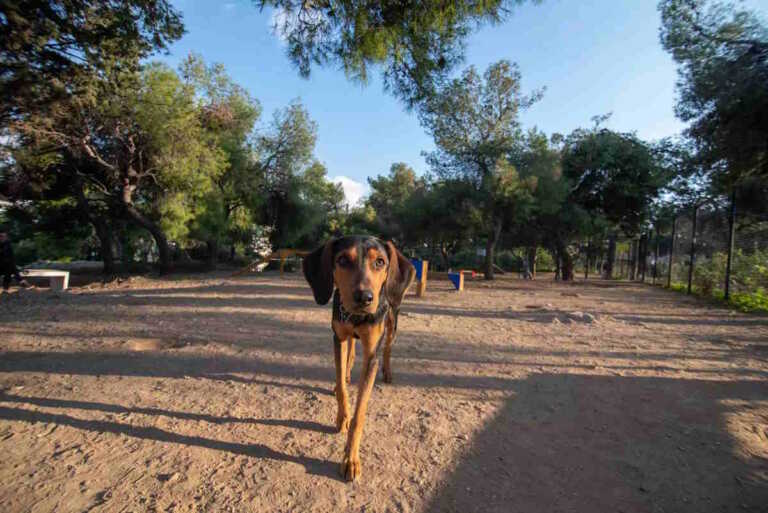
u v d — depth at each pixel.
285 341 6.21
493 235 23.12
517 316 9.01
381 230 45.91
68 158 19.05
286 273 24.16
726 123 11.67
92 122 17.45
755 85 10.26
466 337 6.69
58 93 11.68
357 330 2.87
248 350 5.65
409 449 3.02
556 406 3.84
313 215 32.22
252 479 2.60
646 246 22.81
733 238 11.77
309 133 29.81
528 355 5.61
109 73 12.05
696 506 2.42
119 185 19.94
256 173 28.28
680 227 17.14
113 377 4.46
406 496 2.46
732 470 2.79
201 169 20.94
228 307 9.42
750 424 3.49
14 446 2.96
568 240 26.02
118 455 2.86
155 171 20.38
